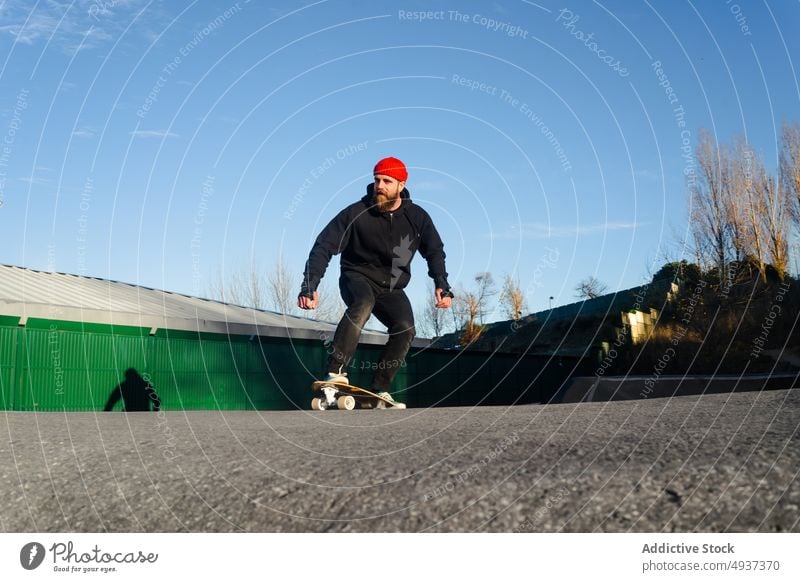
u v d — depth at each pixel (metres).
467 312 23.34
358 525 2.00
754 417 2.93
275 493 2.21
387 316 6.55
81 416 4.77
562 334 25.83
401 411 5.37
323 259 6.20
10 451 2.78
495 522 1.97
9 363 12.91
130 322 14.59
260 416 4.95
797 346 16.66
